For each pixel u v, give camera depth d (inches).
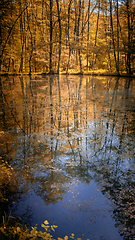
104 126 190.2
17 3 966.4
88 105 282.0
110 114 233.9
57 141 154.2
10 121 205.8
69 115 228.7
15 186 96.1
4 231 57.6
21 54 1090.7
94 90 437.4
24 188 94.7
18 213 77.3
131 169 113.4
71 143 150.7
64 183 99.3
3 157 126.9
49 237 59.3
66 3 1115.3
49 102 302.7
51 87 491.5
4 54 1005.2
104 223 73.0
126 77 871.7
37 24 1175.6
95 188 95.0
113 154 132.5
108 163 120.4
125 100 321.1
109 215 77.1
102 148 142.0
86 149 140.4
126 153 134.1
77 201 85.3
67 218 75.3
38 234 58.0
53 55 1080.8
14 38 1182.3
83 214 77.5
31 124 195.9
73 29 1242.0
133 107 271.0
